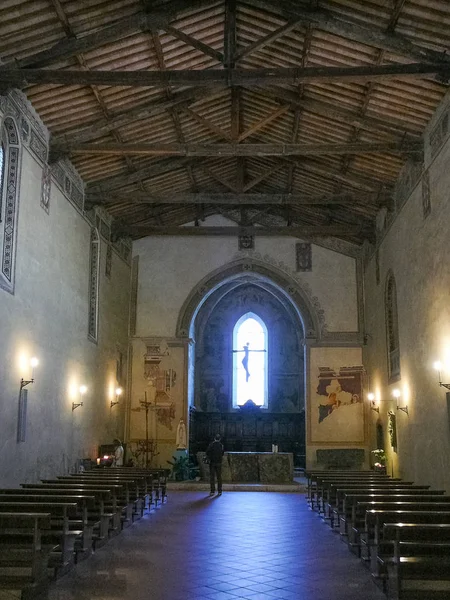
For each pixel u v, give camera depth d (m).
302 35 13.79
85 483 12.97
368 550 8.98
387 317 20.47
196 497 18.41
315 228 23.55
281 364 29.38
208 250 25.69
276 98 16.72
